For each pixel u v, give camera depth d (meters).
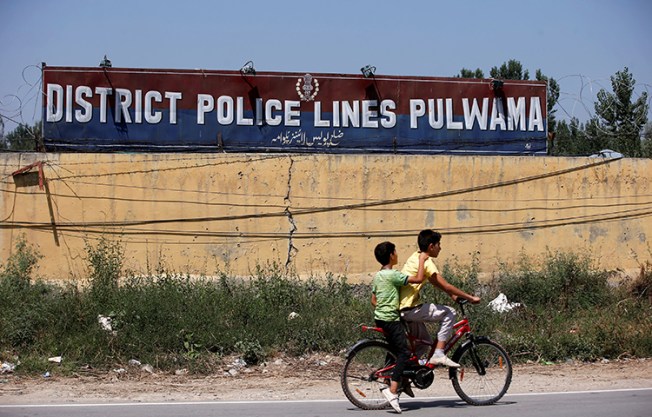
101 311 11.89
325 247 14.33
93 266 13.49
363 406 8.17
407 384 8.16
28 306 11.79
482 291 14.27
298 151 14.82
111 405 8.45
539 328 12.56
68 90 14.33
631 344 11.83
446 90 15.26
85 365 10.63
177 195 14.05
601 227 15.09
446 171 14.67
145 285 12.88
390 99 15.09
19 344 11.12
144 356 10.91
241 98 14.72
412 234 14.55
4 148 15.45
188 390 9.52
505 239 14.80
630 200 15.20
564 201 15.00
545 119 15.54
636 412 7.96
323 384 9.95
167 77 14.56
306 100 14.87
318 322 12.08
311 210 14.33
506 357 8.47
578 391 9.31
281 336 11.77
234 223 14.16
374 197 14.47
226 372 10.66
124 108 14.45
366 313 12.64
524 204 14.88
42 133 14.27
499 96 15.42
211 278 13.95
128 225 13.93
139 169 13.98
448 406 8.34
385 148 15.07
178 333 11.30
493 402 8.41
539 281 14.16
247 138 14.73
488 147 15.37
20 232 13.70
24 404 8.52
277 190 14.26
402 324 8.05
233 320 12.02
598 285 14.30
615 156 15.23
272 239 14.23
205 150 14.61
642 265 14.92
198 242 14.08
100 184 13.90
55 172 13.81
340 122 14.96
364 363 8.27
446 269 14.16
